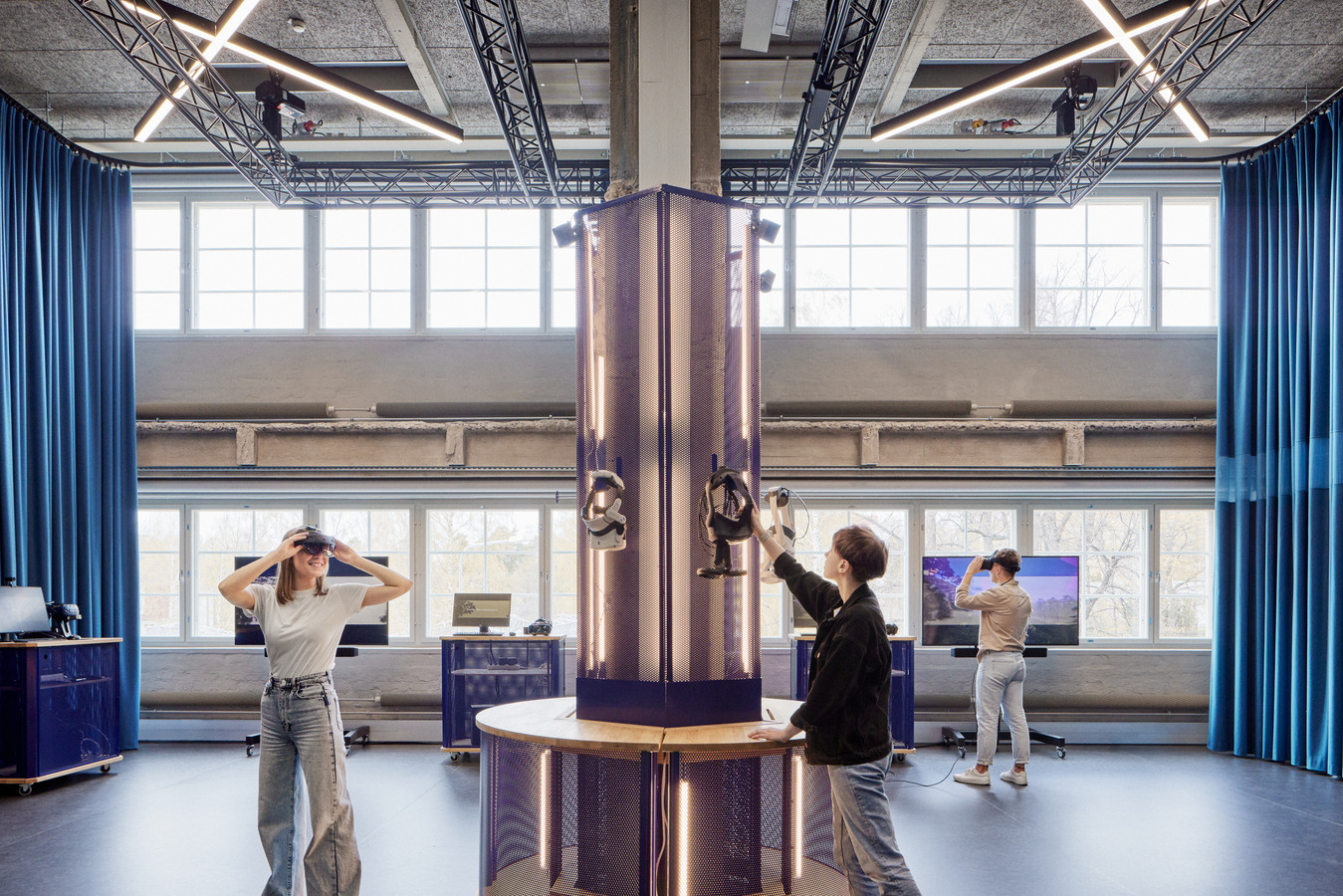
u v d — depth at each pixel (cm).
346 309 909
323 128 874
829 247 907
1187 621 895
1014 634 672
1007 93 798
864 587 320
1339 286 727
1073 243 905
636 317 383
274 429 862
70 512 781
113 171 852
